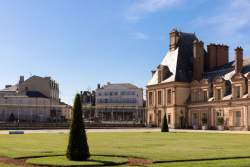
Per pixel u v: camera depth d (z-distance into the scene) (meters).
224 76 84.75
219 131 72.00
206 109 85.69
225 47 94.56
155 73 102.44
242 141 40.09
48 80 127.12
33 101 121.12
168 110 94.00
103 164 21.58
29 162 22.55
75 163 21.78
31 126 86.25
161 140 42.03
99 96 157.62
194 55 93.19
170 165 20.86
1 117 117.12
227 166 20.34
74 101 23.23
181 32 99.44
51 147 32.28
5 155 26.25
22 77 136.00
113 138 45.91
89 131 70.75
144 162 22.72
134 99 154.38
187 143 37.03
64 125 89.62
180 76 93.06
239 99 76.75
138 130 77.75
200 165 20.69
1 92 124.12
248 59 83.88
